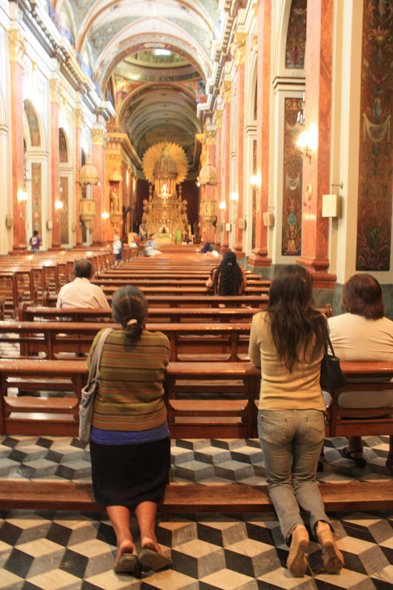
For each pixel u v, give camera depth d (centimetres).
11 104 1507
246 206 1391
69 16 2122
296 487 246
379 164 583
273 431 236
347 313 294
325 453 352
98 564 231
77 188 2389
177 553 240
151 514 232
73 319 473
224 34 1697
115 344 238
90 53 2584
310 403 238
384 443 371
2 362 283
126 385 239
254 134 1341
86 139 2645
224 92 1883
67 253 1773
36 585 218
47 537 251
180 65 3516
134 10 2420
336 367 241
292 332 229
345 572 227
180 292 693
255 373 270
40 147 1877
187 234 4384
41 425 293
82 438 243
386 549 244
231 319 485
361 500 263
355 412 285
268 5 996
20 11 1531
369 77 571
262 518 269
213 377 274
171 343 420
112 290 681
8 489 274
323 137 608
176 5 2320
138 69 3512
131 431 238
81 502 262
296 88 931
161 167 4547
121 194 3606
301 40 911
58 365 279
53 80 1917
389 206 589
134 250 2533
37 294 961
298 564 215
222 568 229
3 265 1059
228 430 292
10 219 1505
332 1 591
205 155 3225
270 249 1025
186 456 350
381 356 282
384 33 568
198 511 263
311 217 639
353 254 590
